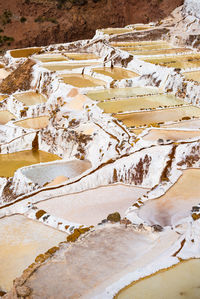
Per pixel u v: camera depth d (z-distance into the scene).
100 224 15.04
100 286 11.44
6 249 15.07
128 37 50.00
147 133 25.14
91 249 13.35
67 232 16.08
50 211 18.39
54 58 47.81
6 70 51.59
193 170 20.44
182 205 17.00
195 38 45.19
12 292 11.58
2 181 25.44
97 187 21.56
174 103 32.56
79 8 62.06
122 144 25.31
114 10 62.97
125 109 31.12
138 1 62.56
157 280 11.37
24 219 17.39
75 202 19.50
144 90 36.34
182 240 13.18
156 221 15.80
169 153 21.88
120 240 13.84
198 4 49.66
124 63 42.66
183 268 11.80
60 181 23.70
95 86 36.94
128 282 11.32
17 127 33.81
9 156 32.16
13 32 59.91
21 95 40.69
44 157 31.69
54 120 32.56
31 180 24.94
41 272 12.18
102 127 28.44
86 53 49.88
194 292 10.93
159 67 37.94
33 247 15.16
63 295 11.17
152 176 21.62
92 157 27.84
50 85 39.53
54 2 61.06
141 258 12.66
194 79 33.84
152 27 54.19
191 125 27.14
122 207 18.78
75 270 12.23
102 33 53.75
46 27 60.41
